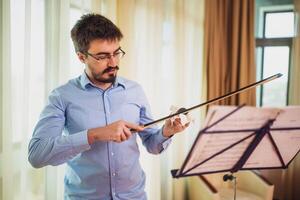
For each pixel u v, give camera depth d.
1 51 1.17
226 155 1.24
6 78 1.17
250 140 1.22
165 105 2.34
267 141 1.25
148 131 1.23
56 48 1.39
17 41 1.23
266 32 2.98
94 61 1.03
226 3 2.79
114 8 1.76
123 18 1.85
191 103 2.66
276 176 2.80
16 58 1.23
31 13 1.28
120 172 1.11
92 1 1.60
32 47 1.31
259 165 1.34
